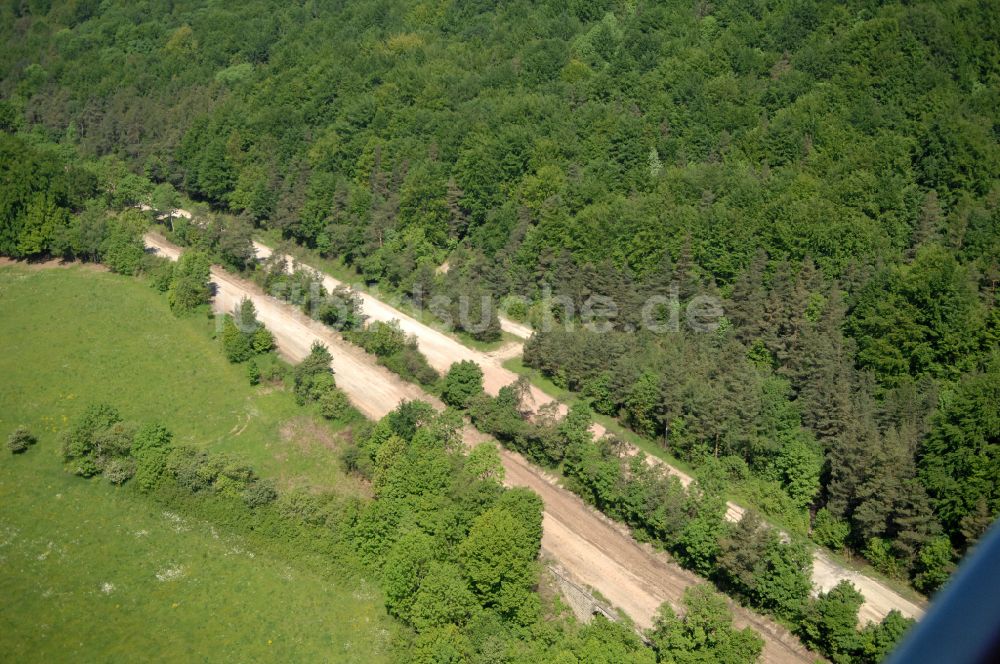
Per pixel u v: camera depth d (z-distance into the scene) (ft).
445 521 300.40
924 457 304.50
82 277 544.62
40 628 290.56
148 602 300.40
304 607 296.30
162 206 604.08
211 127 643.86
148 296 518.78
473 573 275.18
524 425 362.53
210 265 538.88
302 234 566.77
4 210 561.43
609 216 459.73
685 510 304.09
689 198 467.52
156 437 362.53
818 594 278.26
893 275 383.86
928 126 460.55
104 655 279.90
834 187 442.50
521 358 438.81
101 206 576.61
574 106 569.23
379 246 527.81
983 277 383.45
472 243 513.45
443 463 321.93
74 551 323.16
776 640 274.57
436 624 271.69
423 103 599.98
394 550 295.89
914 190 442.50
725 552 285.43
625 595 292.81
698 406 347.56
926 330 358.02
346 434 384.27
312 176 578.66
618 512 325.83
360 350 453.58
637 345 399.44
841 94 498.28
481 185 522.88
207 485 343.67
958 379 352.69
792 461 327.67
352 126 602.03
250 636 285.43
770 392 354.13
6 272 554.46
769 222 430.20
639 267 443.73
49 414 407.85
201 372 442.09
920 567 290.56
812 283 402.52
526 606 272.92
